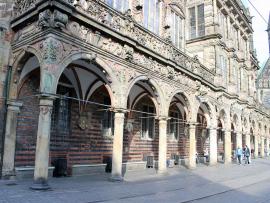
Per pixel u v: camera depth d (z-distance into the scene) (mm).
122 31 15609
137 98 21516
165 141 18906
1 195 10281
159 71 18734
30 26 13188
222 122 30734
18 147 14602
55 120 16500
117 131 15227
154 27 23172
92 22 13633
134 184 14305
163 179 16734
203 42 30594
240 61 38125
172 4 26828
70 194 10977
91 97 18781
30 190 11297
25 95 15047
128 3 20438
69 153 17125
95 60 13992
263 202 11055
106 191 12047
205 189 13883
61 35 12312
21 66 13984
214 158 27219
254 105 42094
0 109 13727
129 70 16062
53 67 11914
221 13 34344
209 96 26859
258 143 46969
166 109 19188
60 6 11977
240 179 18281
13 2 14312
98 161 18984
